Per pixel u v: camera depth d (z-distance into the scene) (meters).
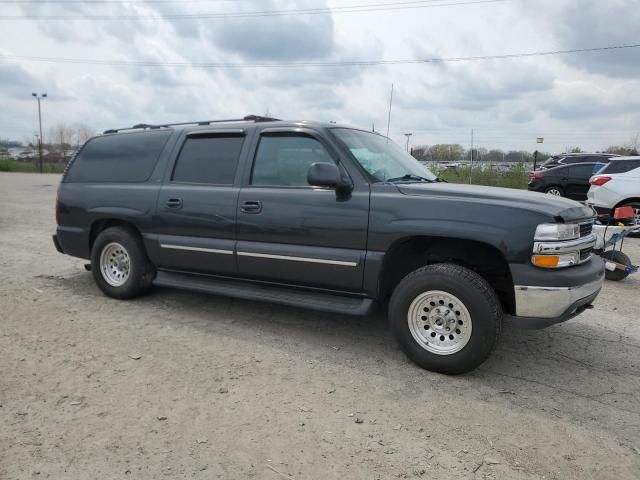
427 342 3.88
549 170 16.34
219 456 2.75
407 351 3.96
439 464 2.73
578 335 4.82
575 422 3.22
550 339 4.70
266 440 2.91
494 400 3.48
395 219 3.92
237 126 4.93
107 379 3.62
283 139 4.60
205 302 5.58
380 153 4.66
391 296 4.10
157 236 5.20
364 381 3.71
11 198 17.39
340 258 4.14
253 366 3.92
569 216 3.69
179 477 2.56
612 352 4.41
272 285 4.67
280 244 4.46
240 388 3.54
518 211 3.59
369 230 4.02
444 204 3.79
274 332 4.69
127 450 2.78
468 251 4.04
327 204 4.20
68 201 5.87
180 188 5.06
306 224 4.29
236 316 5.12
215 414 3.18
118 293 5.54
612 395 3.61
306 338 4.56
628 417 3.30
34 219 12.28
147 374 3.72
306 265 4.31
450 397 3.50
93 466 2.63
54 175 35.31
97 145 5.96
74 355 4.02
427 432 3.05
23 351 4.07
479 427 3.12
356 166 4.20
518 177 21.53
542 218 3.55
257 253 4.54
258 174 4.67
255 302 5.62
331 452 2.81
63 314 5.04
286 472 2.63
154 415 3.14
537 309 3.55
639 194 10.48
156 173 5.32
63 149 54.69
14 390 3.41
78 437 2.88
